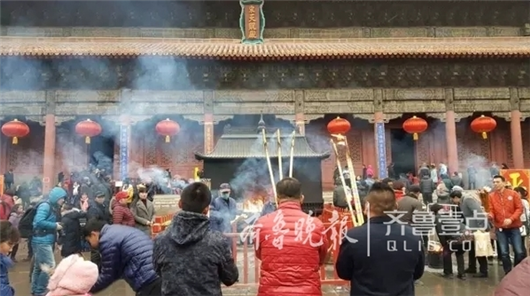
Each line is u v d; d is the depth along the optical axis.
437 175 28.34
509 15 33.75
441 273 13.45
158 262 5.12
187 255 5.01
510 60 28.97
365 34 33.78
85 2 31.84
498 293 4.04
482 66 29.23
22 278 13.48
